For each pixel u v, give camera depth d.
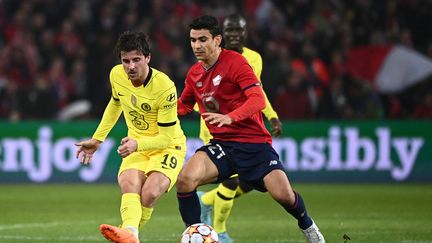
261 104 25.50
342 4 70.50
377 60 65.62
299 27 69.75
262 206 45.78
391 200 48.09
